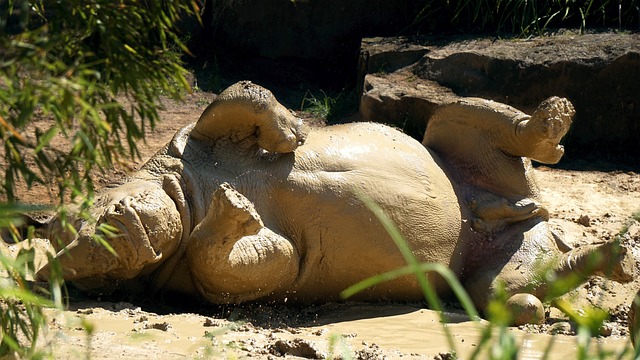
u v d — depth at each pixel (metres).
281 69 35.25
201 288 17.53
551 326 17.61
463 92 30.02
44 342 13.84
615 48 29.39
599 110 29.11
